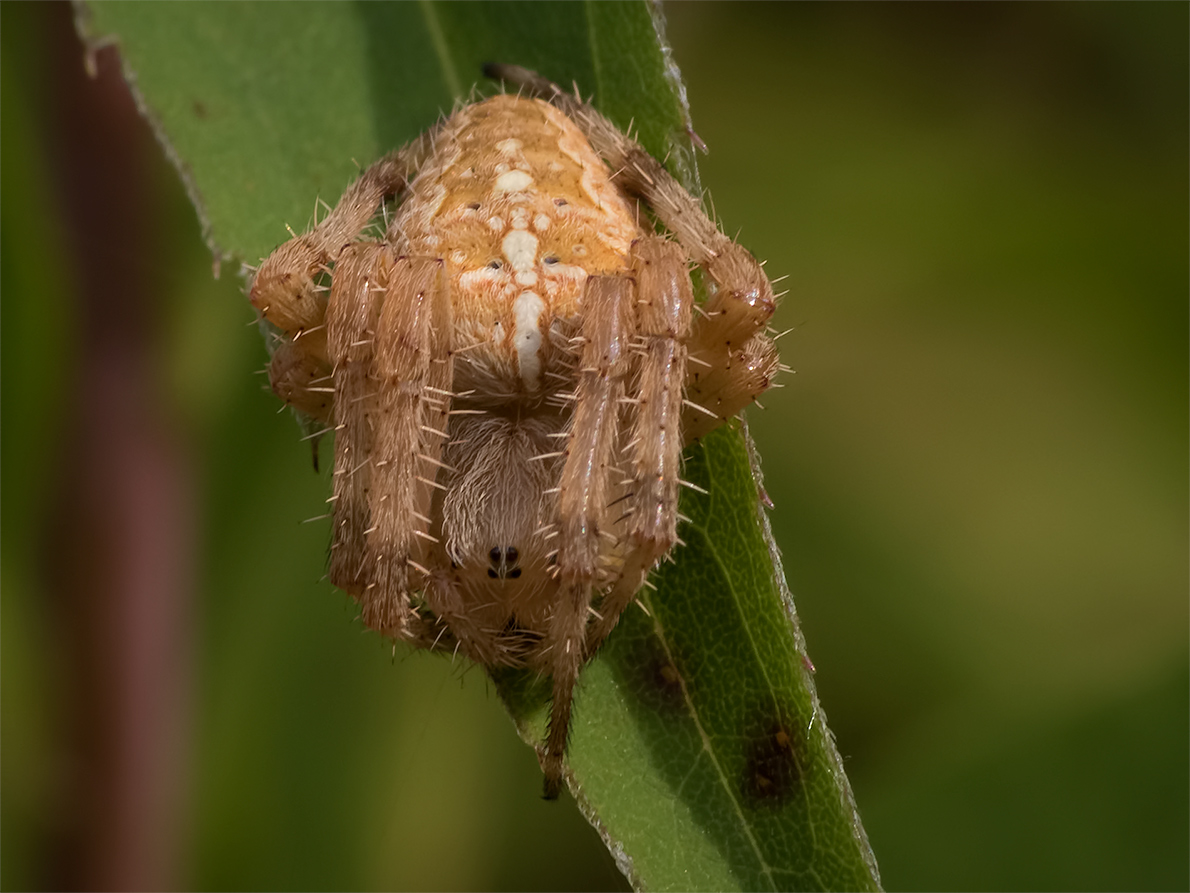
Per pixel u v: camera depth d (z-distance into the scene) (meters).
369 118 0.11
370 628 0.11
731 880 0.11
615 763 0.11
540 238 0.11
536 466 0.11
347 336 0.11
